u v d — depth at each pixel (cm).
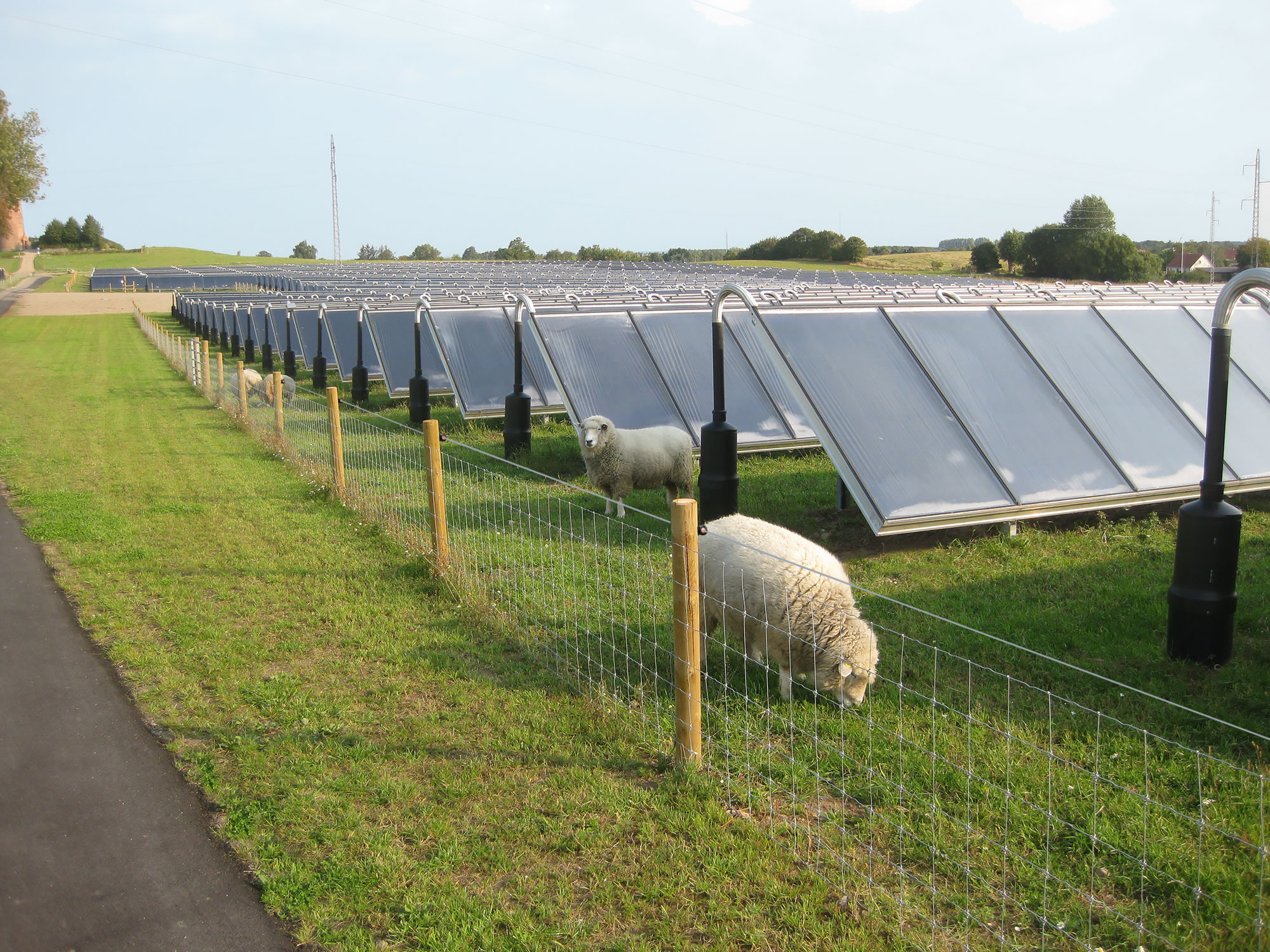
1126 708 525
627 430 1089
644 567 811
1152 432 971
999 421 928
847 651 512
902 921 354
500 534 927
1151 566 799
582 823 427
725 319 1545
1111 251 6294
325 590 774
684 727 463
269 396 1970
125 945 355
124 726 537
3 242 14162
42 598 761
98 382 2517
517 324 1396
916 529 823
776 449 1322
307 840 419
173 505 1077
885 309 1026
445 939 349
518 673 597
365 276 5719
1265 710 521
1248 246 6738
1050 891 368
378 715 546
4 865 407
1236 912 327
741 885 379
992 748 481
